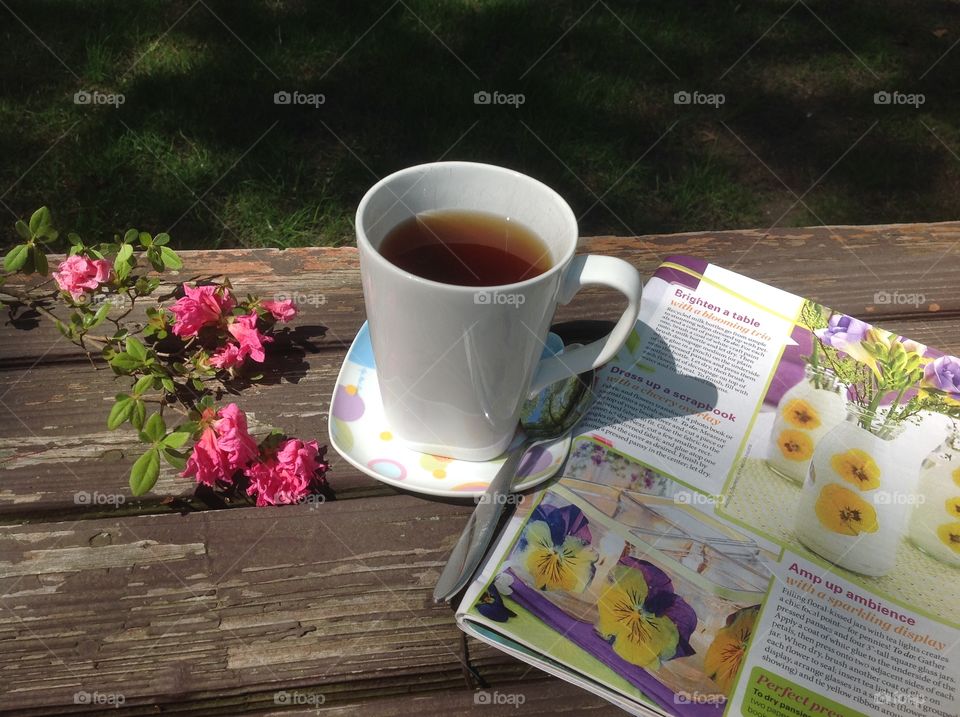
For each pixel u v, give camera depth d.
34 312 0.59
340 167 1.44
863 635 0.43
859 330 0.60
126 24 1.65
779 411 0.54
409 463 0.51
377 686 0.41
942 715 0.40
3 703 0.39
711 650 0.41
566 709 0.40
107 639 0.42
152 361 0.53
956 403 0.55
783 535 0.47
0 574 0.43
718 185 1.53
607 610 0.43
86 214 1.32
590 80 1.67
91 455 0.50
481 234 0.51
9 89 1.49
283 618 0.43
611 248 0.68
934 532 0.48
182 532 0.46
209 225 1.33
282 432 0.52
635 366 0.57
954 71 1.83
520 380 0.47
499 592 0.43
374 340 0.47
